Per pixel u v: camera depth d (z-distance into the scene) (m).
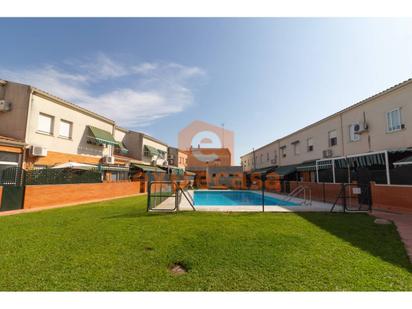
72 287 3.63
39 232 7.14
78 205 14.27
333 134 20.59
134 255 5.05
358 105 17.12
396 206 11.65
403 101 13.48
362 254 5.18
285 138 31.14
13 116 15.72
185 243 5.98
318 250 5.45
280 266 4.46
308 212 11.62
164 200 17.53
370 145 15.91
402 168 11.71
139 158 31.03
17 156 14.92
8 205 11.73
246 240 6.30
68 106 19.55
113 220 9.17
